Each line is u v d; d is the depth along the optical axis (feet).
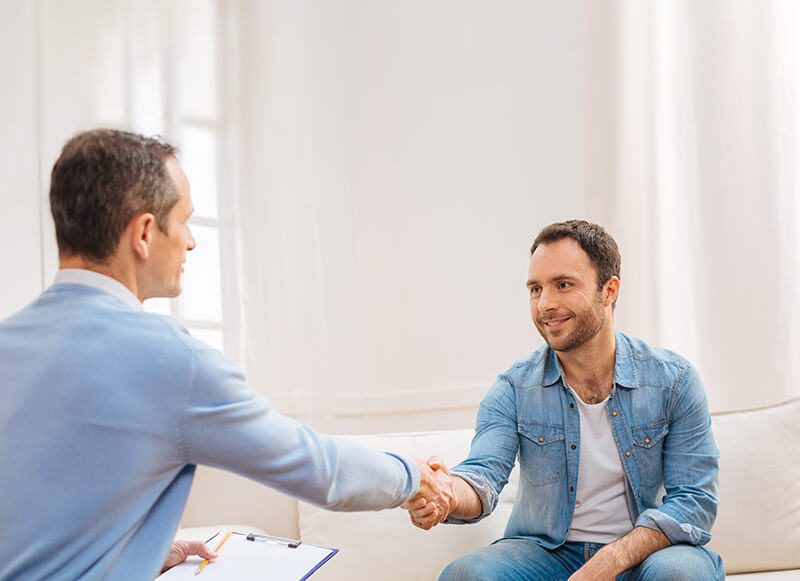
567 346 4.95
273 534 6.10
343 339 9.21
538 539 5.11
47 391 2.94
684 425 5.04
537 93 8.87
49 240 7.76
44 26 7.88
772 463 5.82
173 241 3.42
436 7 9.36
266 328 8.82
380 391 9.28
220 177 8.82
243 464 3.19
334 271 9.20
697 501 4.75
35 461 2.87
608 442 5.12
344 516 5.78
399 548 5.62
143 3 8.56
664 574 4.26
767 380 7.73
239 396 3.20
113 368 2.98
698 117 8.11
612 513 5.05
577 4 8.68
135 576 3.02
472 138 9.15
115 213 3.18
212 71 8.89
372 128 9.46
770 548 5.63
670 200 8.33
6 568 2.82
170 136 8.61
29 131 7.73
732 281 7.88
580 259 4.94
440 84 9.32
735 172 7.93
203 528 5.79
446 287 9.13
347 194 9.33
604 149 8.46
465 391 8.90
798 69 7.82
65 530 2.85
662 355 5.26
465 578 4.59
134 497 3.01
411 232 9.32
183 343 3.13
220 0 8.98
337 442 3.63
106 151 3.19
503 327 8.82
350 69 9.45
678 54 8.30
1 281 7.47
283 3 9.19
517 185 8.90
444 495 4.37
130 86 8.41
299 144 9.09
